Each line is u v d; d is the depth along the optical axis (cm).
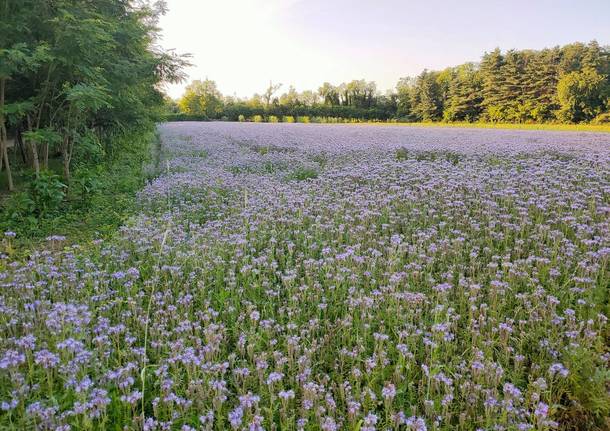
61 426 262
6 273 504
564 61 5300
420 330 392
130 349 361
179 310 464
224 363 330
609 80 5294
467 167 1124
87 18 951
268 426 312
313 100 9194
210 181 1085
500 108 5878
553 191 803
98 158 1520
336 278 490
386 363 357
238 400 332
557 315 425
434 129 3588
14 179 1172
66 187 975
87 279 512
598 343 375
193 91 7369
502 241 641
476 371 335
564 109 4925
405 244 578
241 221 740
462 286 479
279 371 344
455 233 642
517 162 1234
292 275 504
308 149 1736
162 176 1221
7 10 860
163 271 546
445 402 308
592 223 660
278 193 939
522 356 357
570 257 548
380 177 1025
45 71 1034
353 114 7662
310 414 314
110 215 898
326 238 681
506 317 438
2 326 387
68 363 321
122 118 1516
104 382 320
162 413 317
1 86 956
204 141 2319
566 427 321
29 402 304
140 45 1279
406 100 7650
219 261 554
